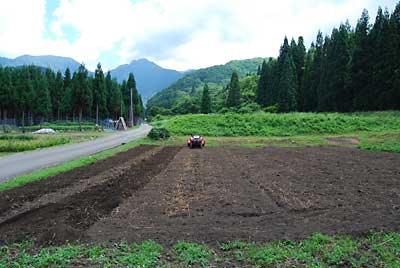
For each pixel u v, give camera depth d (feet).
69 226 26.35
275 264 19.63
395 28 185.47
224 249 21.98
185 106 426.51
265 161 69.00
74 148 96.02
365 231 24.80
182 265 19.61
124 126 234.38
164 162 67.72
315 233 24.45
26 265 19.66
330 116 162.81
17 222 28.32
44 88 220.64
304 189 40.57
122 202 34.83
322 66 228.02
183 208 32.37
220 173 53.21
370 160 70.18
